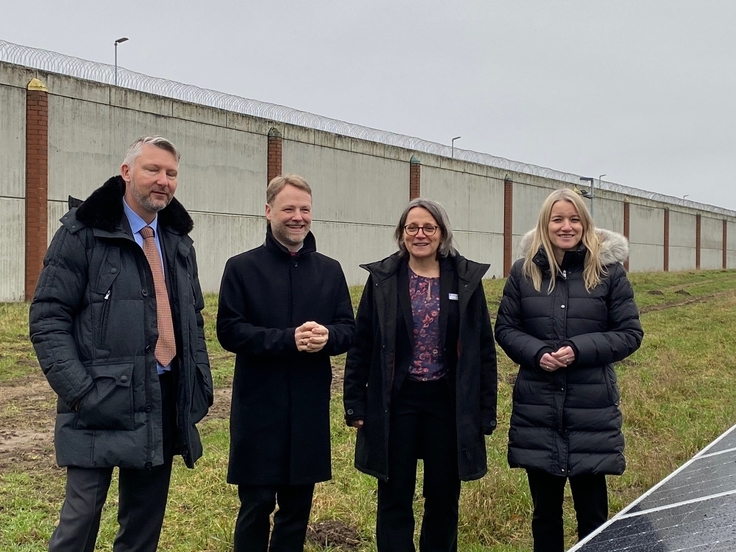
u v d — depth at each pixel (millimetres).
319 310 3738
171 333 3371
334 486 5426
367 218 25312
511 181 33469
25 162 14805
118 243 3260
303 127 22203
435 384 3777
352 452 6297
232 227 19828
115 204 3246
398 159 26688
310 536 4543
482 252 31906
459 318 3721
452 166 29641
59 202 15391
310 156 22578
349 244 24547
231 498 5066
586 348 3736
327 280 3805
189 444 3367
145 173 3264
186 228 3555
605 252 3939
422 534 3902
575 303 3889
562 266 3977
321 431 3682
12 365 9445
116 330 3189
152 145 3293
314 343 3477
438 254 3873
